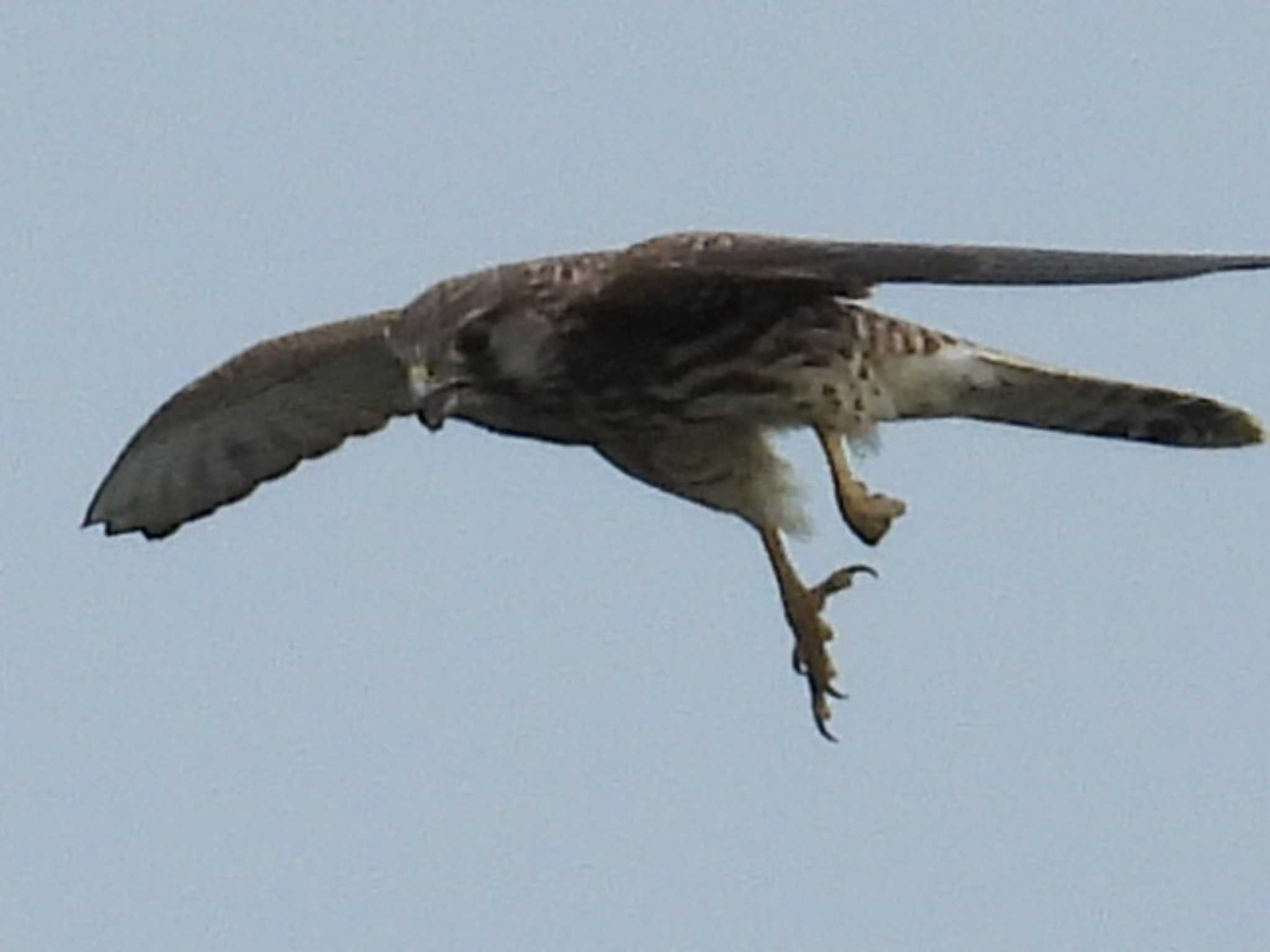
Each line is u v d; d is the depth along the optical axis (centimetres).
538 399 1941
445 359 1922
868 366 1950
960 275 1717
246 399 2047
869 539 1948
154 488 2088
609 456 1984
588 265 1914
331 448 2083
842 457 1952
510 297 1916
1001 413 2005
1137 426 2030
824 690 2025
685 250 1877
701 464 1973
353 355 2023
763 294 1911
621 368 1923
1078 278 1694
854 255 1773
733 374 1928
